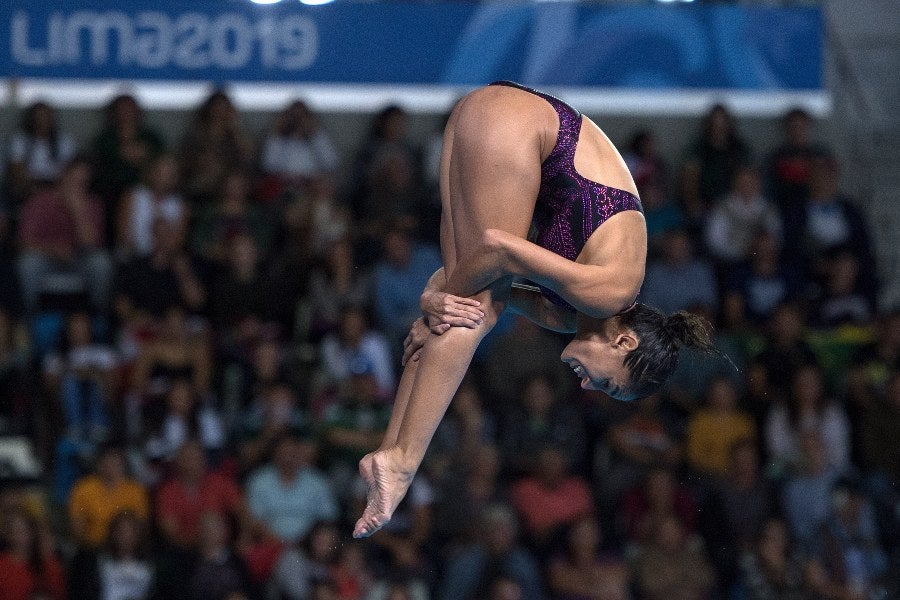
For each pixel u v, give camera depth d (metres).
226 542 32.59
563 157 16.05
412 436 15.84
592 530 33.88
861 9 49.53
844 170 48.41
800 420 37.66
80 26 43.97
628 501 35.72
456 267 15.72
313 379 37.22
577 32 46.50
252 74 44.94
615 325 16.64
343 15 45.41
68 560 33.53
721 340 39.62
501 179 15.67
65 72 43.91
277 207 41.81
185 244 40.72
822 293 42.66
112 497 33.22
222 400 36.84
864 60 49.41
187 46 44.56
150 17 44.31
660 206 43.97
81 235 39.62
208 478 33.81
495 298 16.00
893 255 47.34
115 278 38.69
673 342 16.80
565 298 15.57
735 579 34.84
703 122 46.97
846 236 44.16
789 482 36.34
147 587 32.06
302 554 32.41
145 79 44.31
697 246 43.34
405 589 32.66
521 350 37.91
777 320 39.38
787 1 49.00
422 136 46.28
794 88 47.59
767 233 42.56
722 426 37.16
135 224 40.31
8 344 37.12
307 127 43.69
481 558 33.12
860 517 35.91
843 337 41.00
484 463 34.69
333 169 44.19
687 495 36.09
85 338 36.62
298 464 34.25
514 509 34.84
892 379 38.25
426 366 15.80
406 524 34.28
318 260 39.75
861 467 38.00
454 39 45.97
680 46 47.00
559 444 36.47
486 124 15.87
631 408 37.72
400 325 39.09
